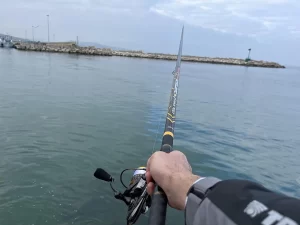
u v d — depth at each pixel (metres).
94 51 65.44
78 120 8.71
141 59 63.03
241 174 6.00
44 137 7.02
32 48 64.38
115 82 19.11
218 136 8.52
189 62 72.12
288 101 18.06
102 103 11.55
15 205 4.24
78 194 4.63
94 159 5.95
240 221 0.62
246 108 13.97
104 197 4.59
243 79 32.31
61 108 10.18
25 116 8.84
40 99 11.59
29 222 3.92
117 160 6.00
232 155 7.02
